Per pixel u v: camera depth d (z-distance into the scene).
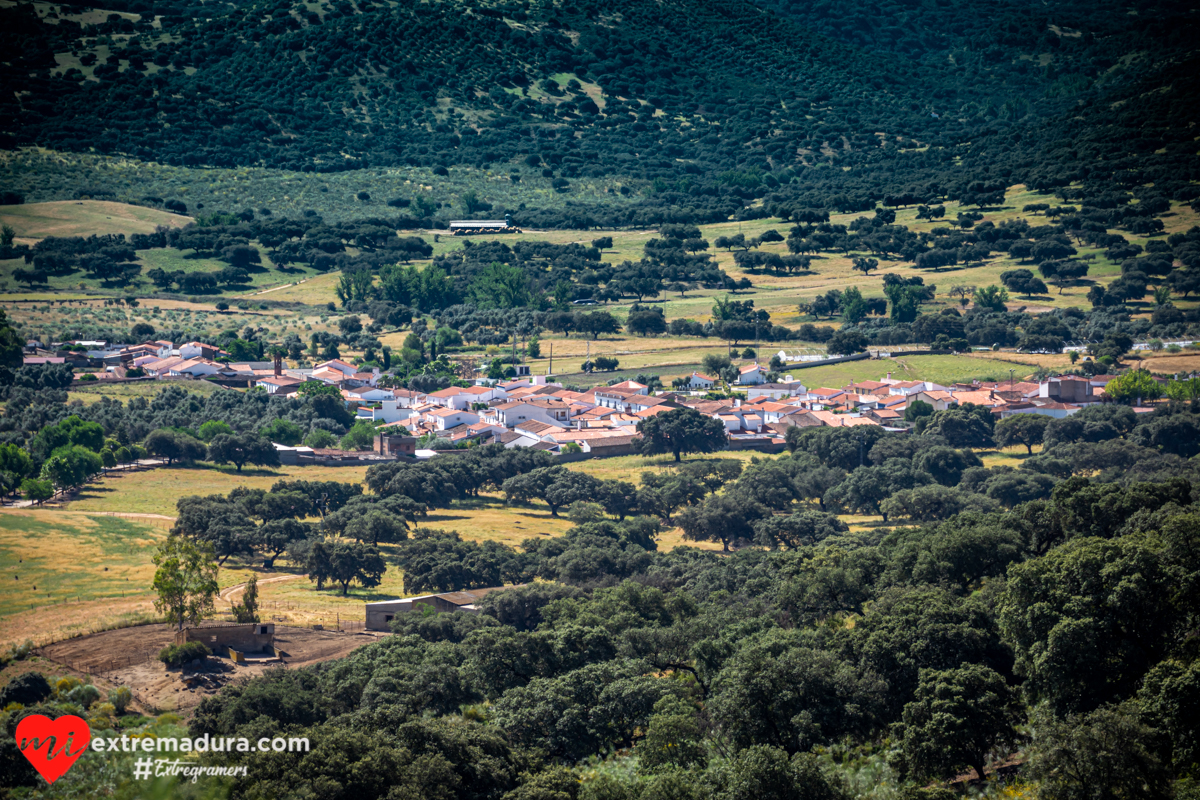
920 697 107.44
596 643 140.38
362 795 94.19
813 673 110.44
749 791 91.31
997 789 96.75
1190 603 105.00
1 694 146.62
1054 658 105.81
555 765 109.31
